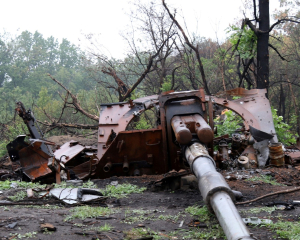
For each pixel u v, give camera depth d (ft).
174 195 23.41
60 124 65.51
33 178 28.40
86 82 189.37
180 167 28.81
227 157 30.99
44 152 29.45
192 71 72.84
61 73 229.04
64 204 20.88
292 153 34.50
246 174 27.50
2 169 39.55
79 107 65.67
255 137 31.53
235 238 11.63
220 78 82.17
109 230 15.57
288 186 24.75
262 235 14.90
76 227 15.96
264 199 21.50
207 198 14.89
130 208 20.07
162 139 29.53
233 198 14.84
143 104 35.96
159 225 16.60
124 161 30.63
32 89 224.12
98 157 32.58
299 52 107.14
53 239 14.21
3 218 16.70
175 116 27.81
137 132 29.58
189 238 14.80
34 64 264.31
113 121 35.14
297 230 14.97
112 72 73.97
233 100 36.68
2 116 93.30
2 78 237.86
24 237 14.28
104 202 21.71
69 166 35.99
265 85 55.42
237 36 57.88
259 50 55.72
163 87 67.62
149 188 25.63
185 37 65.05
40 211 18.63
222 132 41.19
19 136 29.76
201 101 28.17
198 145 22.47
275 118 43.09
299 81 102.12
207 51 106.22
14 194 22.63
